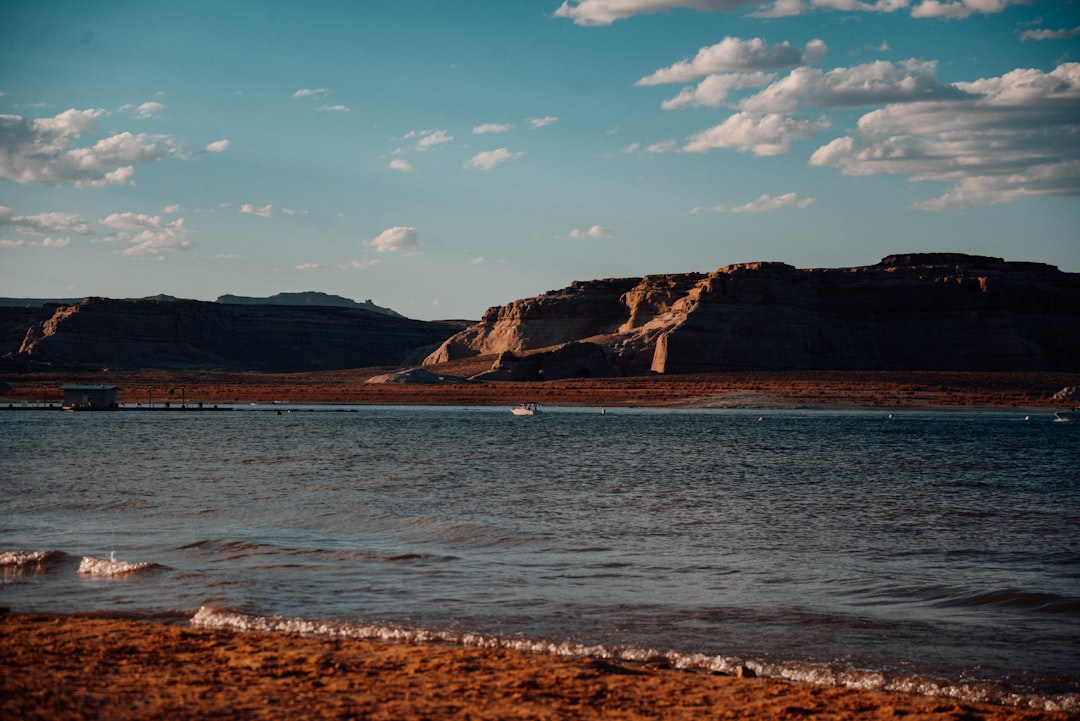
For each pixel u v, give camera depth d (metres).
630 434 106.88
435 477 57.06
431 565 28.73
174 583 25.41
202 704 14.73
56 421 133.25
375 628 21.06
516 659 18.33
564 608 23.62
